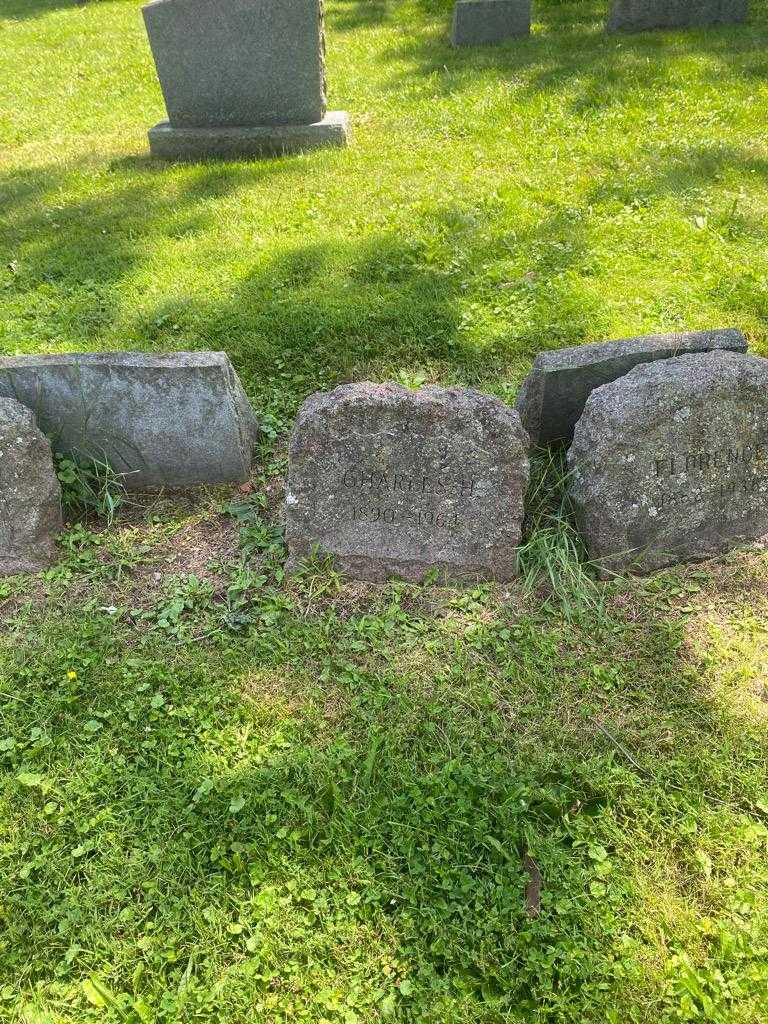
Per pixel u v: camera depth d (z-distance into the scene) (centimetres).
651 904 277
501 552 394
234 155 845
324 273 612
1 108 1063
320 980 263
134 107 1034
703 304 558
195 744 332
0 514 402
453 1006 255
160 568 418
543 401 421
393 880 286
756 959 264
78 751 330
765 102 859
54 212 740
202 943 271
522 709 342
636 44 1050
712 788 311
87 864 293
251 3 771
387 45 1176
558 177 732
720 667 356
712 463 384
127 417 432
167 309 580
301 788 313
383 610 387
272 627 380
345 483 386
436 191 718
